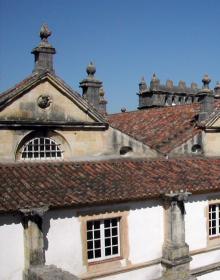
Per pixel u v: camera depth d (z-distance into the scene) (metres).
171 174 21.11
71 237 17.25
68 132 20.14
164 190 19.36
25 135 19.00
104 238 18.44
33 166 19.08
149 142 24.59
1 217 15.67
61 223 17.02
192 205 20.84
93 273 17.77
